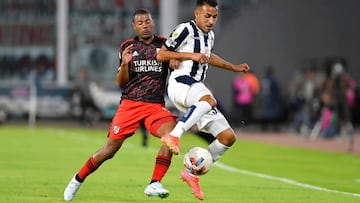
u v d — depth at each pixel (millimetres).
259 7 106250
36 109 98938
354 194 37656
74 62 102688
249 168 51562
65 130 88062
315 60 105750
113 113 96438
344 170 53188
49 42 102688
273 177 45219
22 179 40469
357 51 107562
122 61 30953
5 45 103625
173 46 30688
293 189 38812
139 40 31953
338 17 107562
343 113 85125
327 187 41594
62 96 99062
